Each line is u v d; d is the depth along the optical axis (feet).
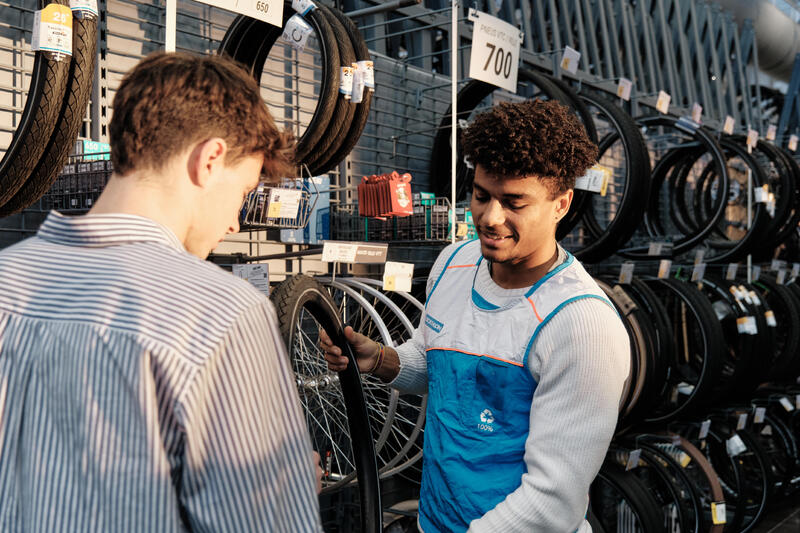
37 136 5.61
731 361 14.65
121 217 2.48
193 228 2.74
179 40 9.29
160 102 2.55
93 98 8.21
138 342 2.19
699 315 12.00
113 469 2.17
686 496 11.66
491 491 4.18
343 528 10.71
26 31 7.79
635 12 19.21
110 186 2.65
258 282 7.27
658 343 11.18
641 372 10.37
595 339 3.90
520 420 4.18
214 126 2.62
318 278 9.16
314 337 9.97
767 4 23.21
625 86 11.90
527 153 3.80
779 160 15.70
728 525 12.69
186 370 2.21
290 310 5.51
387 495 11.27
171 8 5.27
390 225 9.78
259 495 2.36
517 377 4.15
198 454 2.25
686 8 20.88
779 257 18.67
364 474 5.93
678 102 20.03
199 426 2.24
